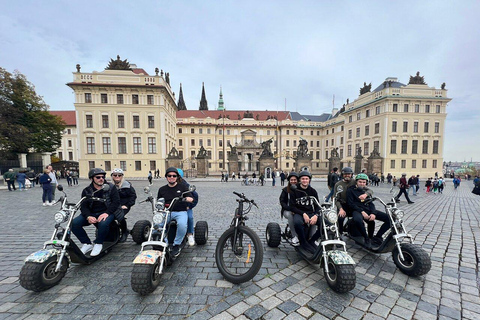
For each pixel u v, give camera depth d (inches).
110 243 161.5
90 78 1304.1
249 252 142.3
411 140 1489.9
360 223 157.2
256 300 103.7
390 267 139.5
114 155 1343.5
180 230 142.4
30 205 372.5
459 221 263.4
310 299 105.1
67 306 98.1
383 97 1473.9
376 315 94.2
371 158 1298.0
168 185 155.5
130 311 95.0
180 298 104.7
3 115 1039.0
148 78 1360.7
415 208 355.6
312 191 156.2
